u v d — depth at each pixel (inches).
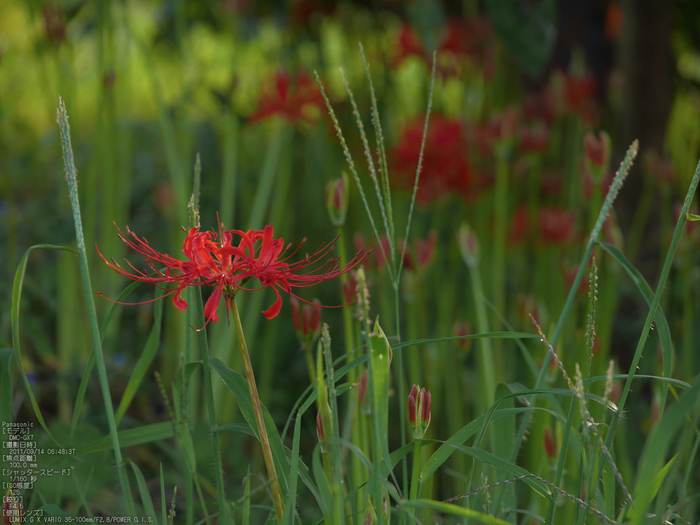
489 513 48.4
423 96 108.2
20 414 78.7
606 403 46.3
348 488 53.8
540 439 57.9
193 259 47.5
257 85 96.3
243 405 49.0
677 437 66.8
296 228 114.8
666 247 80.7
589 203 68.6
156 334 51.0
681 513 52.9
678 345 78.2
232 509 49.0
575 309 64.1
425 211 105.5
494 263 85.1
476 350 77.9
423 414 47.4
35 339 83.0
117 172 92.4
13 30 108.8
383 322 77.8
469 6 111.3
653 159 97.2
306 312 53.1
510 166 98.3
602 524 48.7
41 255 111.3
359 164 106.5
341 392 49.6
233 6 101.0
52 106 87.7
